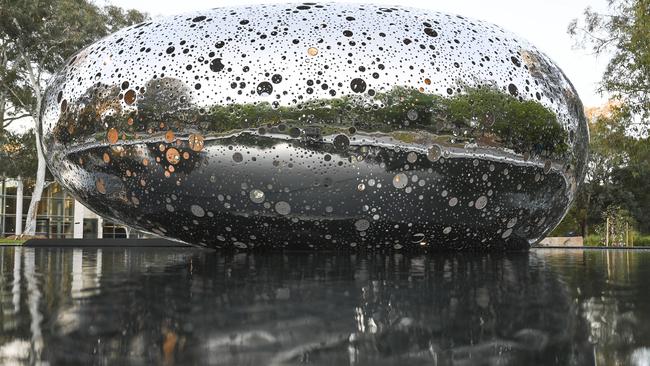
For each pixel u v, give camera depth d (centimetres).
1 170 2347
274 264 324
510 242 471
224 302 171
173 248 727
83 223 3175
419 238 427
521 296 187
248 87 393
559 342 122
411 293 192
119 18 2503
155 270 285
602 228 2616
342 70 395
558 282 231
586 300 179
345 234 420
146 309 157
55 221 3117
